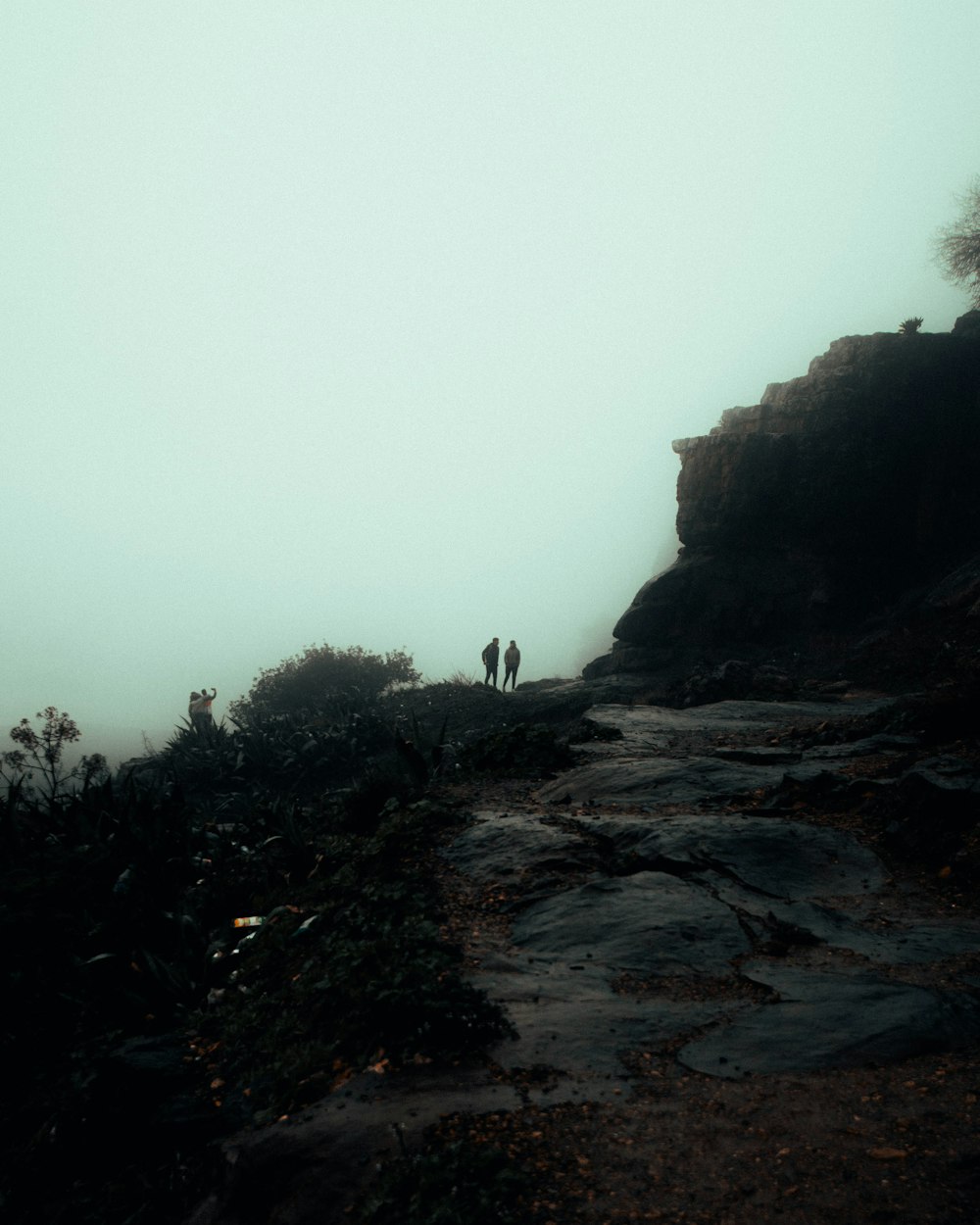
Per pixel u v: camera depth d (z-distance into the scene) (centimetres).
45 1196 394
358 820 871
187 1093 438
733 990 452
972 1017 404
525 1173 306
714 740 1152
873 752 916
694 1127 332
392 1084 371
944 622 2075
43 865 736
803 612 2545
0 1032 551
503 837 691
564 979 470
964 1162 299
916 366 2569
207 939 646
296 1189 318
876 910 557
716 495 2709
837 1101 345
